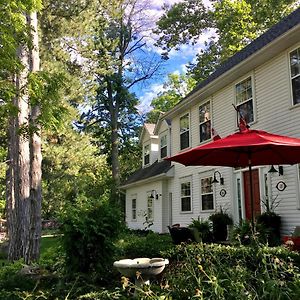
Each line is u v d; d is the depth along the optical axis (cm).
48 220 2727
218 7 2239
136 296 447
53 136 2325
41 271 662
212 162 841
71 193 2480
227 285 386
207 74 2489
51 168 2453
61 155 2292
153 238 996
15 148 941
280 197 1032
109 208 658
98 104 3047
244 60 1119
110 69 2412
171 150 1808
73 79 1892
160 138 2056
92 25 1919
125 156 3319
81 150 2392
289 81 1000
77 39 1905
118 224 652
